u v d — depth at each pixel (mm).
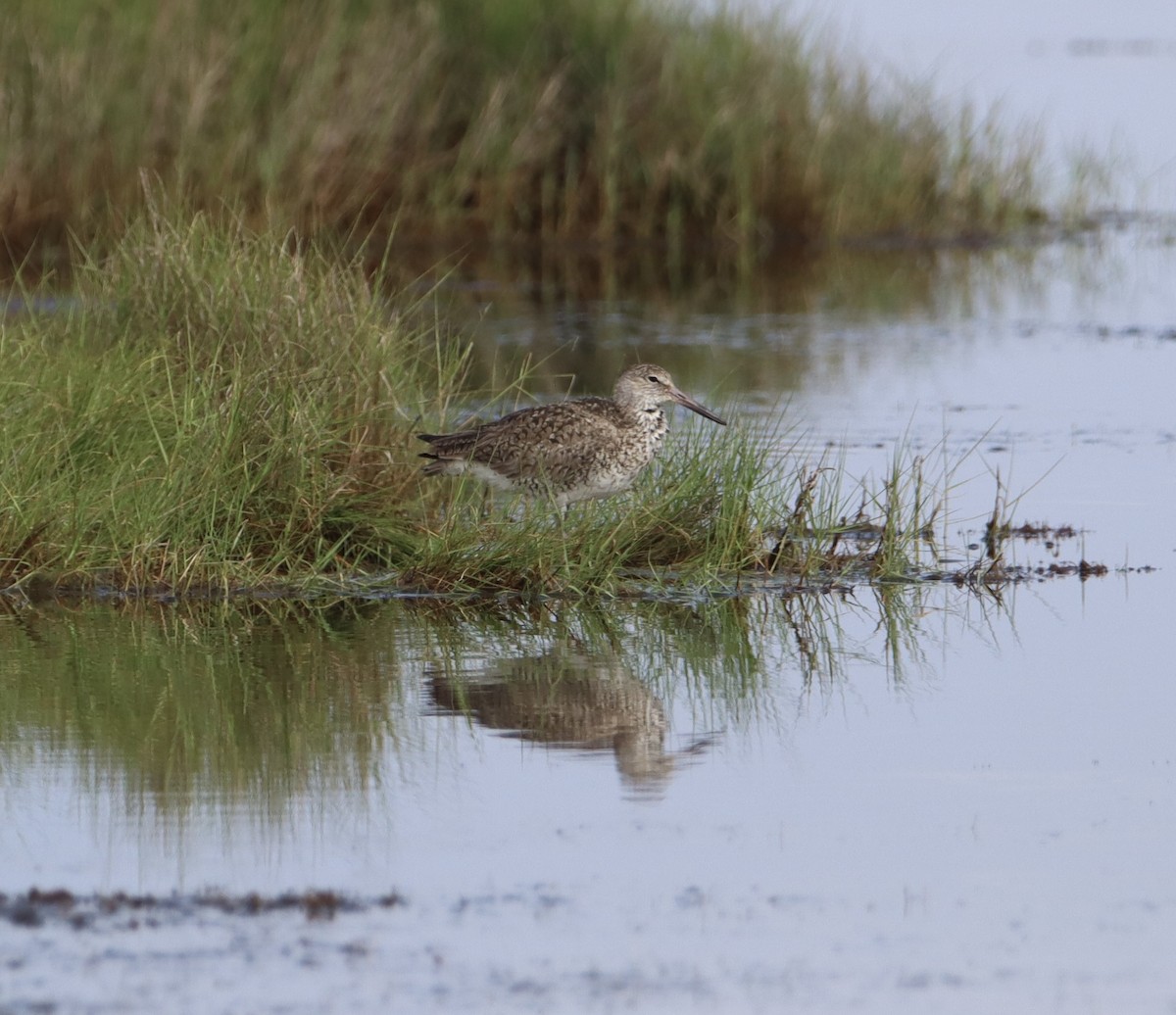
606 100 33000
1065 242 33781
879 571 16016
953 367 23891
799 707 12789
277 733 12156
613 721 12492
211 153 29641
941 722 12406
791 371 23500
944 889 9773
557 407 16250
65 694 12898
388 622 14789
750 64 33844
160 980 8664
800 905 9586
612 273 30625
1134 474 18906
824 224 33844
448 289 28703
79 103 29641
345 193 31172
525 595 15422
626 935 9227
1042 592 15492
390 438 16828
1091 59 47781
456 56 33281
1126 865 10062
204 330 17297
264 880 9797
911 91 35250
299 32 31828
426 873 9922
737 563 15859
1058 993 8664
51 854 10086
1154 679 13227
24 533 15266
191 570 15344
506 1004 8500
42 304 21375
